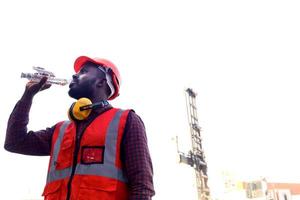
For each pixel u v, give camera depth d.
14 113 2.32
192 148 18.88
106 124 2.09
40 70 2.39
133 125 2.08
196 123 19.91
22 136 2.29
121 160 2.01
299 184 23.59
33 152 2.36
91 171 1.92
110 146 2.00
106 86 2.43
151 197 1.94
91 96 2.38
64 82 2.45
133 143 2.02
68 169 2.00
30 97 2.36
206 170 18.92
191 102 20.52
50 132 2.41
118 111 2.18
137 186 1.91
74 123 2.21
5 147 2.31
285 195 22.81
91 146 2.01
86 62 2.50
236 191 22.00
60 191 1.96
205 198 18.14
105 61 2.50
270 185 22.88
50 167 2.12
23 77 2.34
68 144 2.10
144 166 1.96
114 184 1.90
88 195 1.84
